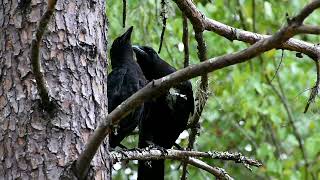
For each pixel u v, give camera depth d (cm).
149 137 1262
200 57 932
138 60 1310
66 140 682
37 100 684
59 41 706
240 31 970
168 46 1476
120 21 1455
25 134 679
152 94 632
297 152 1812
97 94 713
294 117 1741
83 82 706
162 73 1300
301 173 1734
